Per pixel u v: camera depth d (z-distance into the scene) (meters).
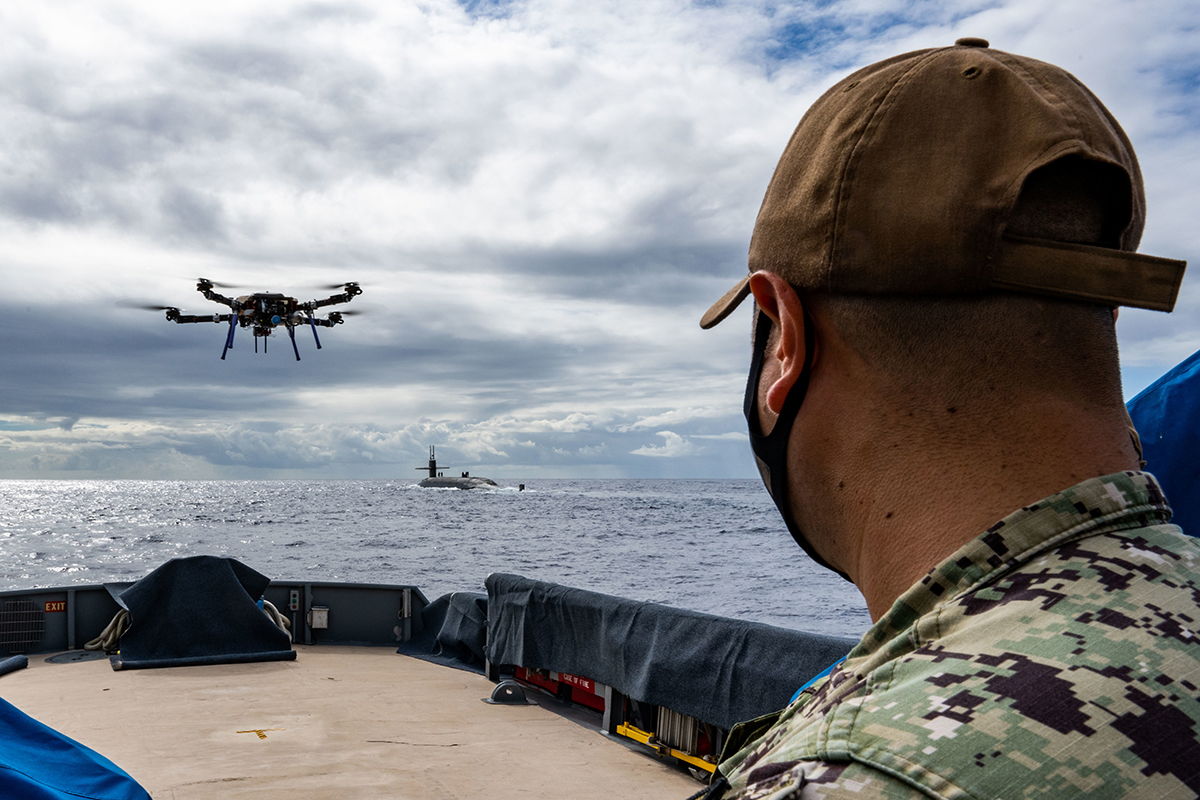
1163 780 0.43
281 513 110.69
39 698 7.23
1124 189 0.60
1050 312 0.59
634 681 5.82
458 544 60.97
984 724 0.45
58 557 53.09
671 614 5.71
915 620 0.56
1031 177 0.58
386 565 46.25
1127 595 0.51
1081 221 0.61
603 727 6.26
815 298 0.66
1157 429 1.81
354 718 6.66
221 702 7.12
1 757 2.99
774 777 0.52
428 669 8.52
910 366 0.61
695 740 5.38
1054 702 0.46
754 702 4.85
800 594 34.59
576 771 5.45
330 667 8.55
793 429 0.68
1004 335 0.59
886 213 0.60
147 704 7.04
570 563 47.53
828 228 0.63
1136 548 0.54
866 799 0.45
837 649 4.54
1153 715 0.45
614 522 90.06
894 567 0.61
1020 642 0.50
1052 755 0.44
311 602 9.90
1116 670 0.47
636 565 46.59
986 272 0.58
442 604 9.34
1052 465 0.57
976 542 0.55
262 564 46.66
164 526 84.31
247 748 5.87
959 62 0.65
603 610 6.32
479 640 8.44
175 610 8.77
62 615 9.27
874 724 0.49
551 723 6.55
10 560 51.09
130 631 8.61
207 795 4.97
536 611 7.16
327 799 4.93
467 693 7.50
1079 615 0.50
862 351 0.63
